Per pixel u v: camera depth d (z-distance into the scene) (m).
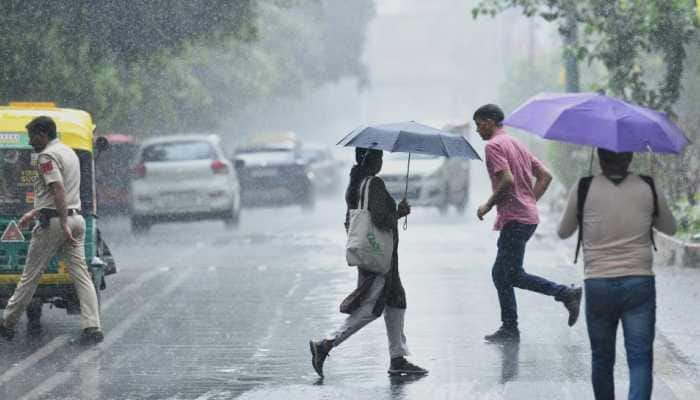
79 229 30.20
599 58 53.56
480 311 34.88
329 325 32.94
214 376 26.05
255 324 33.22
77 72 61.09
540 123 20.72
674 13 51.44
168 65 75.75
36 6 58.56
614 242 19.81
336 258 50.91
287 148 90.81
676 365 26.61
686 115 54.53
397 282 25.78
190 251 55.53
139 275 45.41
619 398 22.92
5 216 31.45
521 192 29.62
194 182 67.38
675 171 52.59
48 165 29.47
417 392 24.16
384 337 30.77
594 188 19.95
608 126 20.09
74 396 24.14
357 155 25.83
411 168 74.81
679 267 43.84
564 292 29.56
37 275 29.88
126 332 32.06
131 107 75.81
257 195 88.06
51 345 30.17
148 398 23.92
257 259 51.00
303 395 23.98
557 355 27.94
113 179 82.75
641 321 19.73
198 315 35.03
